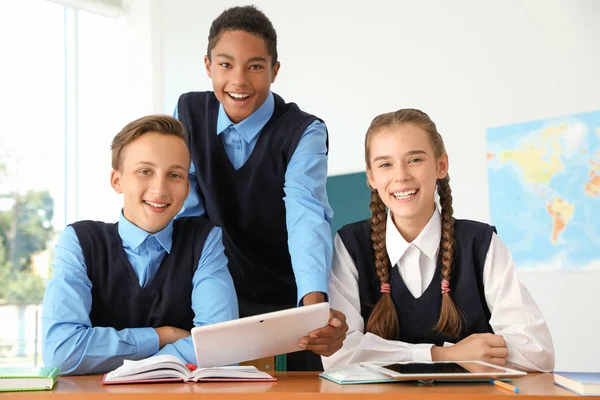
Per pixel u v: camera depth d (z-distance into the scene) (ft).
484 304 5.97
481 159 13.06
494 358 5.29
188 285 5.84
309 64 15.62
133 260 5.78
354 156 14.71
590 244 11.76
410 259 5.99
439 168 6.09
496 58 12.95
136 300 5.74
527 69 12.59
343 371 4.68
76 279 5.61
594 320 11.68
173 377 4.48
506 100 12.80
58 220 16.94
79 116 17.34
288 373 5.23
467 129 13.26
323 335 4.84
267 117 6.90
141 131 5.68
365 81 14.70
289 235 6.30
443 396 3.72
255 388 4.09
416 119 5.90
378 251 6.09
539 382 4.45
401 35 14.23
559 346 12.05
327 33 15.37
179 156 5.69
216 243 6.01
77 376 5.15
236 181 6.97
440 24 13.70
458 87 13.41
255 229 7.07
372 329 5.94
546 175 12.27
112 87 17.78
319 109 15.39
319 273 5.89
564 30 12.20
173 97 17.52
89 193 17.38
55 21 17.13
